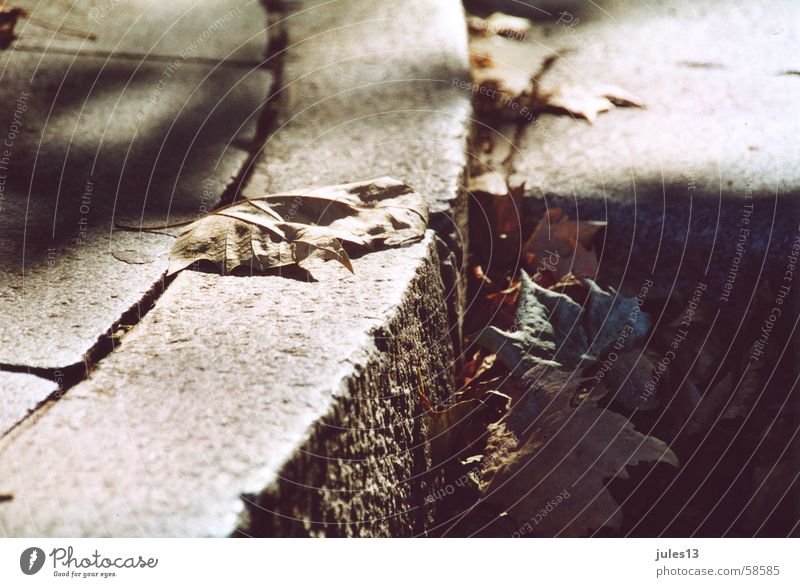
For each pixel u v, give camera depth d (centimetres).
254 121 186
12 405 100
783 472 143
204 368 103
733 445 148
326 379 100
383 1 244
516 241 177
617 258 173
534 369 148
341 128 182
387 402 114
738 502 141
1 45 212
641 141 192
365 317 114
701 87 214
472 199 179
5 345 112
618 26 251
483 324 167
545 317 156
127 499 83
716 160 183
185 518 82
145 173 165
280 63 212
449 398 147
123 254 137
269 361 104
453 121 182
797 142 188
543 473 136
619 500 140
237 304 120
